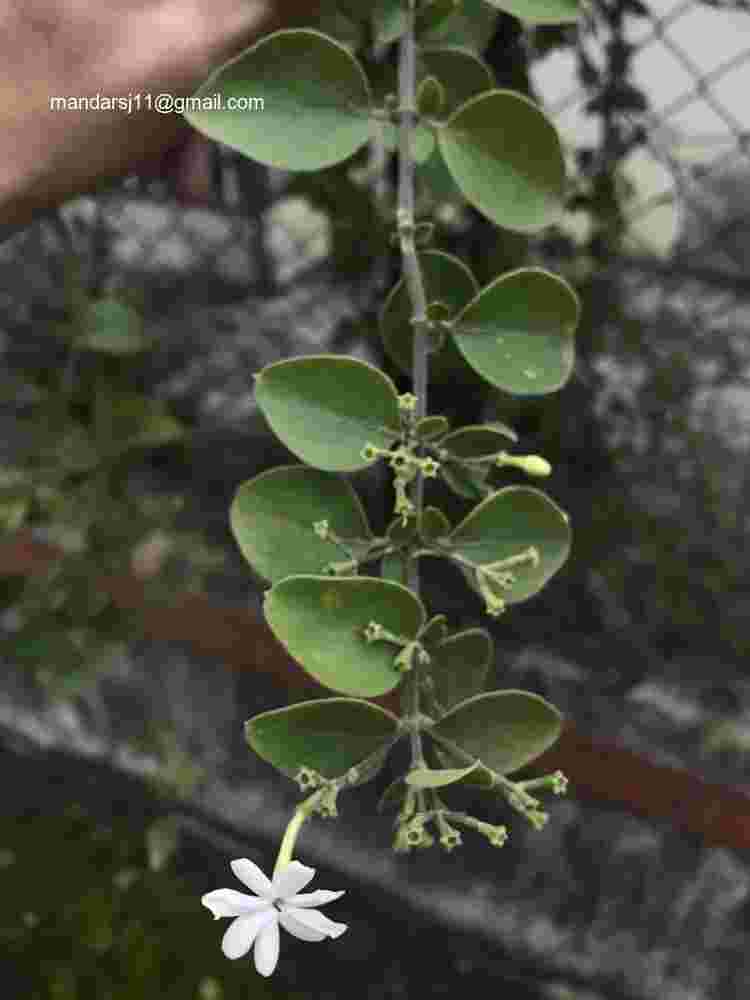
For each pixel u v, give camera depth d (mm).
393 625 193
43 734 773
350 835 674
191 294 638
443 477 216
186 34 206
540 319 212
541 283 208
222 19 207
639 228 493
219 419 668
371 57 280
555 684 596
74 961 659
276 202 544
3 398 499
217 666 710
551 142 211
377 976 667
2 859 719
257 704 706
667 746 575
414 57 224
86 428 472
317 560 206
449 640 203
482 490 216
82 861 719
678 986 597
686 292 516
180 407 662
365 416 203
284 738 191
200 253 625
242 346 648
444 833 189
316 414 202
